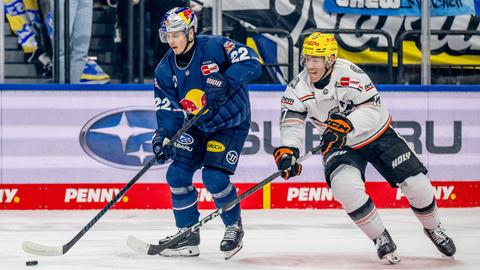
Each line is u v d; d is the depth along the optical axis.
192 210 11.19
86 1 17.91
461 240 12.77
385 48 19.05
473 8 19.16
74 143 16.75
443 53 19.19
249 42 18.73
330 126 10.04
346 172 10.22
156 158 10.85
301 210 16.94
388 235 10.41
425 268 10.18
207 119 10.92
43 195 16.72
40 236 13.20
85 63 18.08
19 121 16.64
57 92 16.70
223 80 10.68
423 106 17.41
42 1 18.61
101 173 16.81
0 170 16.61
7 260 10.80
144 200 16.89
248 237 13.09
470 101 17.55
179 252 11.09
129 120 16.86
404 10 19.08
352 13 18.98
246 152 17.02
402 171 10.55
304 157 10.31
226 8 18.75
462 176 17.55
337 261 10.74
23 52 18.97
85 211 16.59
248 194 10.43
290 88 10.48
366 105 10.27
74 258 10.96
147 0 18.83
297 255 11.27
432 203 10.68
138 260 10.79
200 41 10.83
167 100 11.09
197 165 11.23
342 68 10.23
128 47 18.06
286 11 18.89
